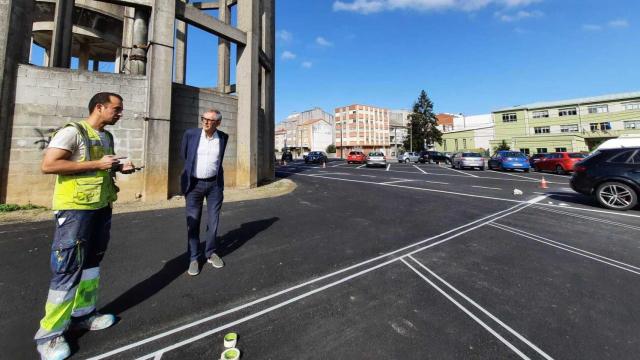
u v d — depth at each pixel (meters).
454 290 2.98
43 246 4.05
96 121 2.27
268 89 13.81
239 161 10.54
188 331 2.25
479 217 6.25
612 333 2.28
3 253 3.76
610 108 40.31
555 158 18.67
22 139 6.36
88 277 2.27
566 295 2.90
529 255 4.00
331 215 6.32
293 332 2.25
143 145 7.58
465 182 13.38
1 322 2.29
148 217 5.85
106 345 2.06
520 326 2.37
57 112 6.67
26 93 6.41
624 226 5.55
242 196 8.69
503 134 48.59
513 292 2.95
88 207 2.07
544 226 5.53
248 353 1.99
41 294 2.76
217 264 3.50
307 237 4.73
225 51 14.97
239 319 2.42
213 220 3.57
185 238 4.54
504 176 16.77
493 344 2.13
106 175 2.27
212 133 3.51
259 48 11.45
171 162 8.37
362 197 8.84
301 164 33.97
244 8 10.49
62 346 1.92
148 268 3.41
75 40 13.89
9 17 6.16
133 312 2.49
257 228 5.23
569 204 7.80
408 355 2.00
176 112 8.55
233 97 10.40
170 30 7.86
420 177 15.98
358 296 2.84
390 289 2.99
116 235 4.63
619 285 3.12
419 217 6.22
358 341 2.14
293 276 3.28
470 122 67.19
